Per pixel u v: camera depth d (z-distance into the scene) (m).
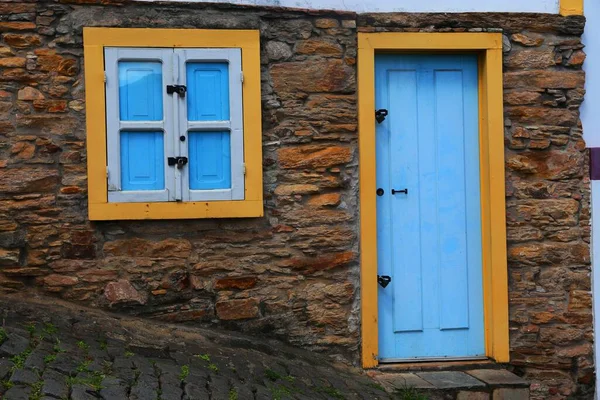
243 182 6.00
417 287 6.37
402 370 6.21
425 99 6.39
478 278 6.44
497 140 6.32
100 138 5.85
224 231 6.04
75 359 4.83
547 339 6.39
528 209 6.37
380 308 6.32
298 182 6.11
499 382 5.93
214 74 6.01
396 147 6.34
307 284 6.13
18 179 5.80
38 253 5.82
